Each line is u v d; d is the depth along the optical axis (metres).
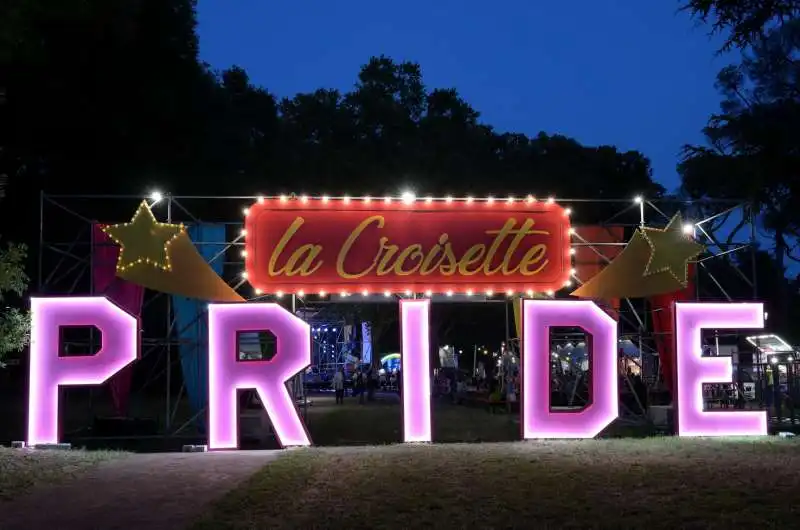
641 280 20.97
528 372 18.81
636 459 14.85
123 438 20.50
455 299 23.06
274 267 19.55
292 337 18.38
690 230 23.59
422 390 18.80
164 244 18.72
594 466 14.12
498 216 20.16
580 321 19.02
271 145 46.25
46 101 31.22
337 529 10.57
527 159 48.81
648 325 36.03
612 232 25.50
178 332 22.89
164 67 35.44
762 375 25.50
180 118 36.38
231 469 14.88
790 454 15.34
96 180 34.91
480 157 48.91
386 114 54.25
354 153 47.41
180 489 13.24
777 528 10.06
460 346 61.06
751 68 40.38
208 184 37.81
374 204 19.88
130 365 18.52
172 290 19.56
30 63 28.05
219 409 18.11
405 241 19.88
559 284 20.19
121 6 30.48
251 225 19.61
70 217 35.03
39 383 18.28
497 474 13.54
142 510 11.94
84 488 13.39
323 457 15.75
